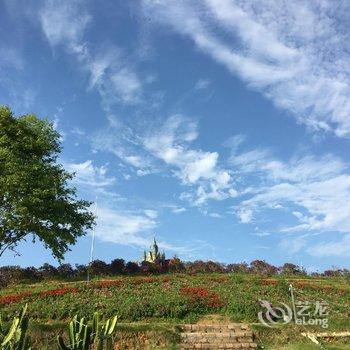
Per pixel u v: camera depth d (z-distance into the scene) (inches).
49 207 1058.1
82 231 1112.8
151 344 710.5
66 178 1103.6
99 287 1036.5
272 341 733.9
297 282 1157.1
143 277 1220.5
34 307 845.2
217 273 1354.6
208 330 754.2
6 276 1238.9
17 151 1063.6
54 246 1069.8
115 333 716.0
